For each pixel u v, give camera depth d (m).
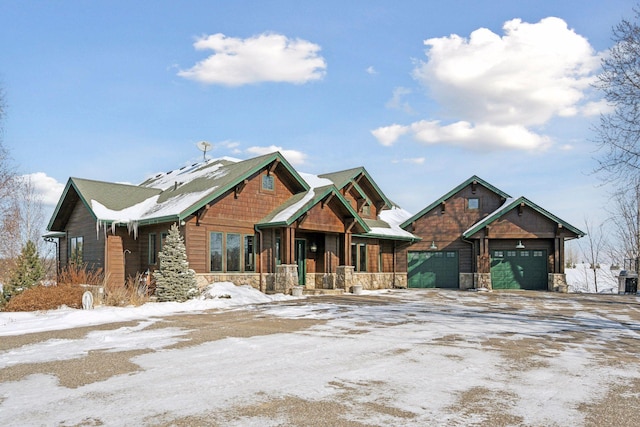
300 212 21.48
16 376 7.34
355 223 25.02
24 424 5.32
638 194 27.16
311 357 8.63
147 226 21.77
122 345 9.81
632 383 7.09
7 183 33.38
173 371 7.61
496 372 7.64
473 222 30.55
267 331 11.59
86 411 5.74
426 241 31.03
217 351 9.16
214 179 22.36
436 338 10.67
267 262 22.28
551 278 27.88
